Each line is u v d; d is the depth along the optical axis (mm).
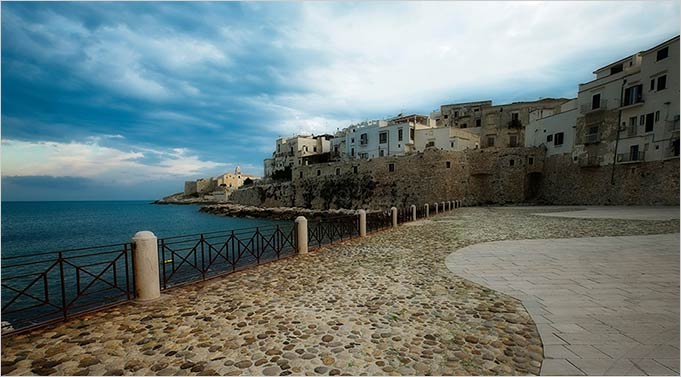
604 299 5652
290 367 3672
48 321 5023
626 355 3775
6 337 4504
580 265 8055
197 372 3598
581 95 36906
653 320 4730
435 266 8523
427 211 25031
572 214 23344
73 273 16312
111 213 76938
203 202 109562
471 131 57469
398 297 6098
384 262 9172
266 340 4379
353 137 60875
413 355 3910
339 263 9180
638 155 30500
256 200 68938
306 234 10898
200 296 6348
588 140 35750
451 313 5246
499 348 4047
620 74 32281
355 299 6023
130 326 4895
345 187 50844
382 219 18469
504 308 5395
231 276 7883
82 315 5324
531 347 4047
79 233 36344
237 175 120500
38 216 67625
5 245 28406
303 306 5699
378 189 46969
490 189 44969
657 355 3754
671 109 27703
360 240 13648
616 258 8711
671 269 7520
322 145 80188
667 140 28062
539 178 44188
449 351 4000
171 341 4383
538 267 8008
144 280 6051
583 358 3746
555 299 5734
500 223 18953
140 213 75312
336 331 4633
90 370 3668
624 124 31953
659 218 18312
